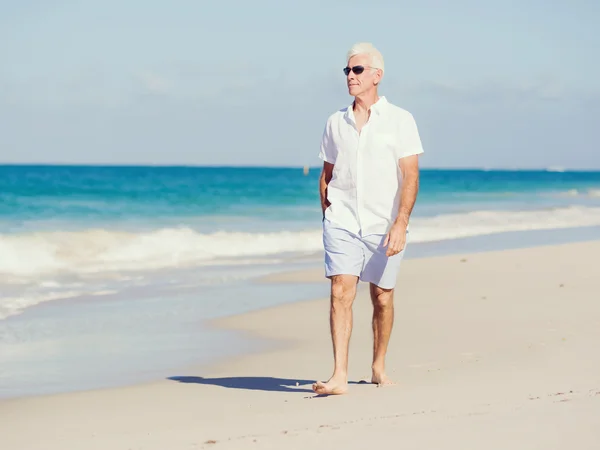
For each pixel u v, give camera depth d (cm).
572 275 1276
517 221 2855
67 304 1060
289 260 1667
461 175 11488
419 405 422
